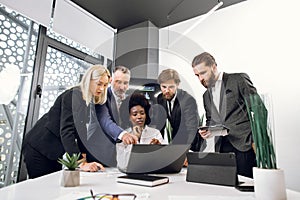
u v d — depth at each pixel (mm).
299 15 2105
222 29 2594
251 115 713
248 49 2387
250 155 1514
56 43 2369
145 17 2748
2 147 1910
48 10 2209
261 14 2344
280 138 2061
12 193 715
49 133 1582
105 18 2770
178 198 672
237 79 1635
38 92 2162
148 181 837
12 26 2027
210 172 900
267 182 649
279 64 2170
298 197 715
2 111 1921
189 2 2473
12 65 2002
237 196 708
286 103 2082
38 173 1612
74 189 778
